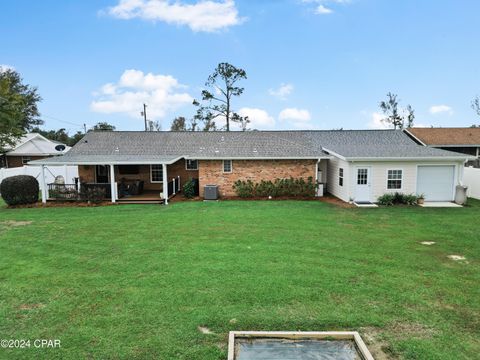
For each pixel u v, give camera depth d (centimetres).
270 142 2173
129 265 788
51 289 656
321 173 2097
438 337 489
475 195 1819
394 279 698
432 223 1227
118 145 2219
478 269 759
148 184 2145
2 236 1071
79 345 471
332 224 1212
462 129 2870
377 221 1262
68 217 1391
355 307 576
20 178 1689
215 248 919
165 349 460
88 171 2103
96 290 649
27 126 4584
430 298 611
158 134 2389
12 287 667
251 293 629
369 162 1672
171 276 715
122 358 442
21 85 4434
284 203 1702
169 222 1267
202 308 572
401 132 2430
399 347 463
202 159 1906
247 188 1902
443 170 1684
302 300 601
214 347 465
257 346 469
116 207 1633
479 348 462
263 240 999
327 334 483
